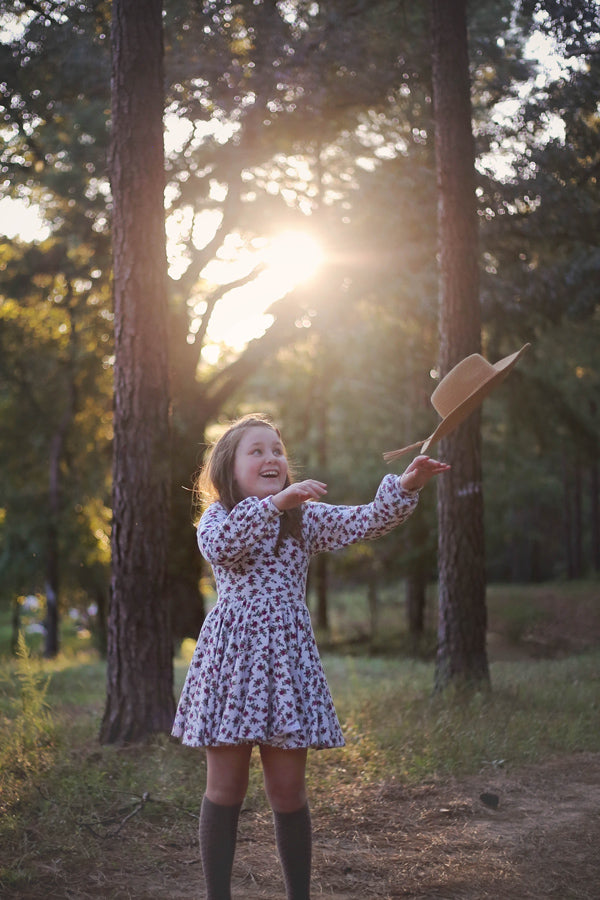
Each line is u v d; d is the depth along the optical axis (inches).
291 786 116.4
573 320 499.2
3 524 850.8
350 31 409.4
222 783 117.2
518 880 141.1
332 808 179.6
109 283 620.4
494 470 893.8
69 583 889.5
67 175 451.2
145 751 221.0
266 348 611.5
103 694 366.9
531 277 463.5
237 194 532.1
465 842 159.8
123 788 187.9
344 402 870.4
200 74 401.7
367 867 147.0
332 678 434.0
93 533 868.6
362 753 223.1
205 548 115.8
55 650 829.2
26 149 459.8
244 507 112.8
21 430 858.8
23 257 664.4
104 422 885.8
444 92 327.0
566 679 351.6
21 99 402.6
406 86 440.1
